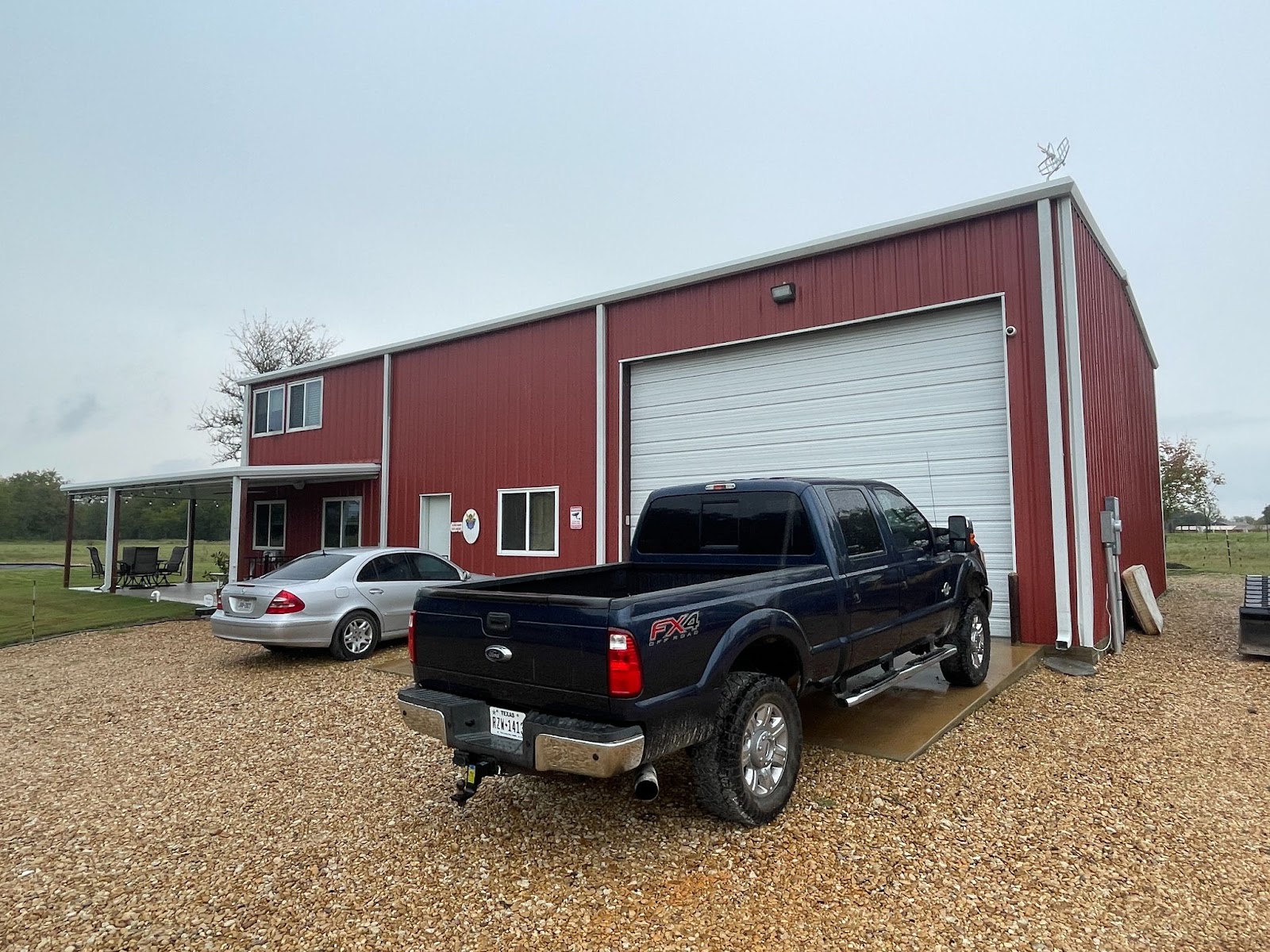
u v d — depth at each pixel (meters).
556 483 13.11
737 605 3.93
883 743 5.04
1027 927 2.99
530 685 3.62
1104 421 9.48
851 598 4.77
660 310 11.95
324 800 4.52
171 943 3.02
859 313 9.89
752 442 11.01
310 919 3.17
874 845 3.70
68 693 7.65
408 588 9.41
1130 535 11.35
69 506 18.98
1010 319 8.69
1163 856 3.60
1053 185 8.32
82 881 3.56
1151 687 6.84
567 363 13.10
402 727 6.03
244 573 16.42
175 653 9.76
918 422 9.49
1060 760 4.90
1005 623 8.62
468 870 3.54
